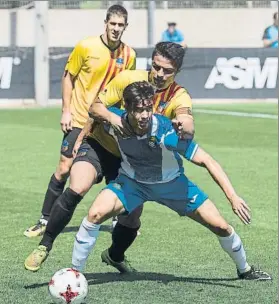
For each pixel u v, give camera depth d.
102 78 15.55
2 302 11.08
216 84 46.34
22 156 27.06
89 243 11.47
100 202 11.35
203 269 13.28
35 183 22.05
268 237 15.95
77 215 18.03
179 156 11.53
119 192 11.41
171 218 17.69
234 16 64.44
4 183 22.00
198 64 46.03
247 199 20.11
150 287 12.04
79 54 15.47
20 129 34.62
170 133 11.12
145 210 18.56
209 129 35.12
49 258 13.88
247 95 46.69
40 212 18.22
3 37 60.66
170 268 13.35
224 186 11.12
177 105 11.54
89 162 12.38
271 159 27.11
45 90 44.75
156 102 11.62
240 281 12.43
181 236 15.93
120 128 11.12
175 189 11.52
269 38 48.59
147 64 44.72
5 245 14.96
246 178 23.33
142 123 10.72
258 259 14.09
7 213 18.08
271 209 18.83
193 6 64.19
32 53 44.66
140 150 11.16
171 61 11.28
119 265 12.90
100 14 63.34
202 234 16.11
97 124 12.47
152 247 14.96
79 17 63.22
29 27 60.12
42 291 11.67
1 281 12.25
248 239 15.76
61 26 63.03
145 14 62.44
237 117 39.44
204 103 46.03
